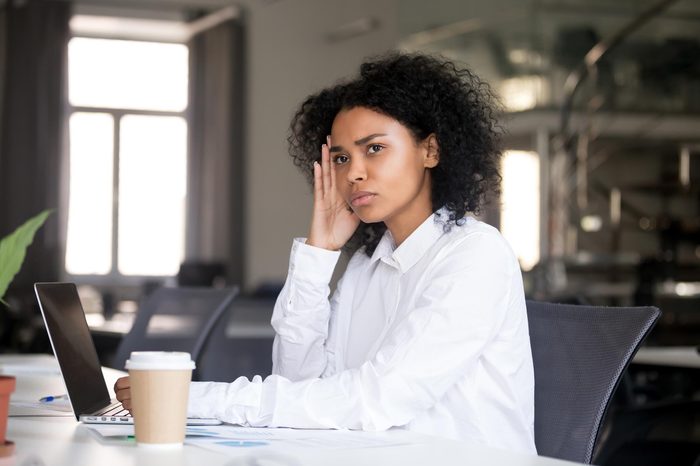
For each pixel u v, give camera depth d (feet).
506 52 31.48
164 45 37.37
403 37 33.65
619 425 9.29
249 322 20.17
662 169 37.47
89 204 36.52
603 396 5.69
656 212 37.76
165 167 37.24
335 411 4.97
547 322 6.11
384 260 6.05
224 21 36.88
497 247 5.54
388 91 5.76
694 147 35.70
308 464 3.94
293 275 6.34
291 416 4.98
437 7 32.78
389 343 5.23
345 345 6.35
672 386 12.33
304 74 38.27
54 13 35.27
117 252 36.68
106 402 5.81
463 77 6.21
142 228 36.99
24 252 4.49
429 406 5.21
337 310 6.46
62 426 4.93
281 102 38.11
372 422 4.96
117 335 16.76
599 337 5.87
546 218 31.83
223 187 36.55
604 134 33.50
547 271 30.40
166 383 4.24
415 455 4.19
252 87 37.86
